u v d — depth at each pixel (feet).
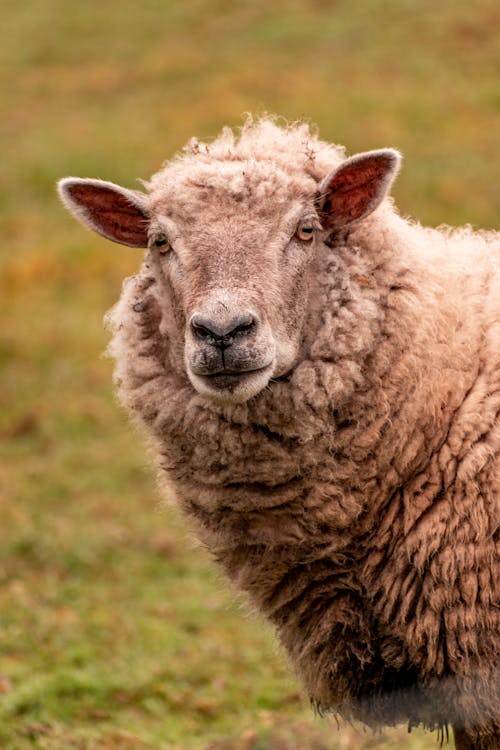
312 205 41.98
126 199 45.44
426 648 39.99
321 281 41.68
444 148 183.83
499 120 194.29
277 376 40.24
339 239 42.50
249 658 67.97
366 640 40.98
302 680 43.88
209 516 42.50
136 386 43.34
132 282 44.34
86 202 46.03
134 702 63.31
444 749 55.62
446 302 41.52
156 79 227.81
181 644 70.44
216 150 44.19
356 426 40.19
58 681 63.98
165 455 43.19
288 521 40.93
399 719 42.70
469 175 172.96
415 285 41.09
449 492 39.50
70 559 83.97
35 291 150.82
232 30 248.52
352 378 40.16
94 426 112.88
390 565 40.24
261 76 218.38
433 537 39.29
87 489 98.48
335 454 40.34
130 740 57.62
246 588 42.93
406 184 169.48
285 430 40.16
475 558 38.99
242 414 40.19
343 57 224.74
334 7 252.01
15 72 243.19
